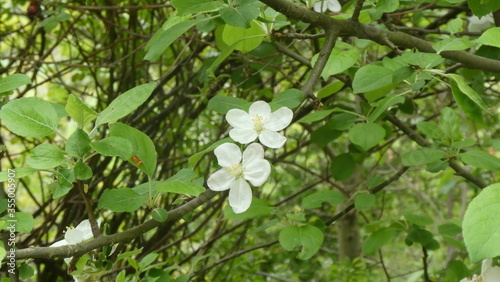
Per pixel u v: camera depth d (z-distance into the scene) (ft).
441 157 2.81
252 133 2.24
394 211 7.18
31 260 2.30
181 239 3.81
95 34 4.66
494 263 2.31
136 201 2.18
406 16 3.79
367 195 2.99
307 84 2.38
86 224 2.24
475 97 2.35
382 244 3.12
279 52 3.33
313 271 5.21
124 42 4.08
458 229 3.19
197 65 4.69
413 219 3.08
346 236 5.20
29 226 2.21
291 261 4.83
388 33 2.56
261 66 3.44
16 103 2.08
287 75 3.53
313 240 2.71
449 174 3.81
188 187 2.10
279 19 2.64
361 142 2.78
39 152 2.06
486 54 2.87
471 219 1.89
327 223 3.07
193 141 4.19
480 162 2.72
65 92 4.58
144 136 2.20
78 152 2.05
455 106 3.97
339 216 3.07
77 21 4.17
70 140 2.05
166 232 3.96
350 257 5.18
